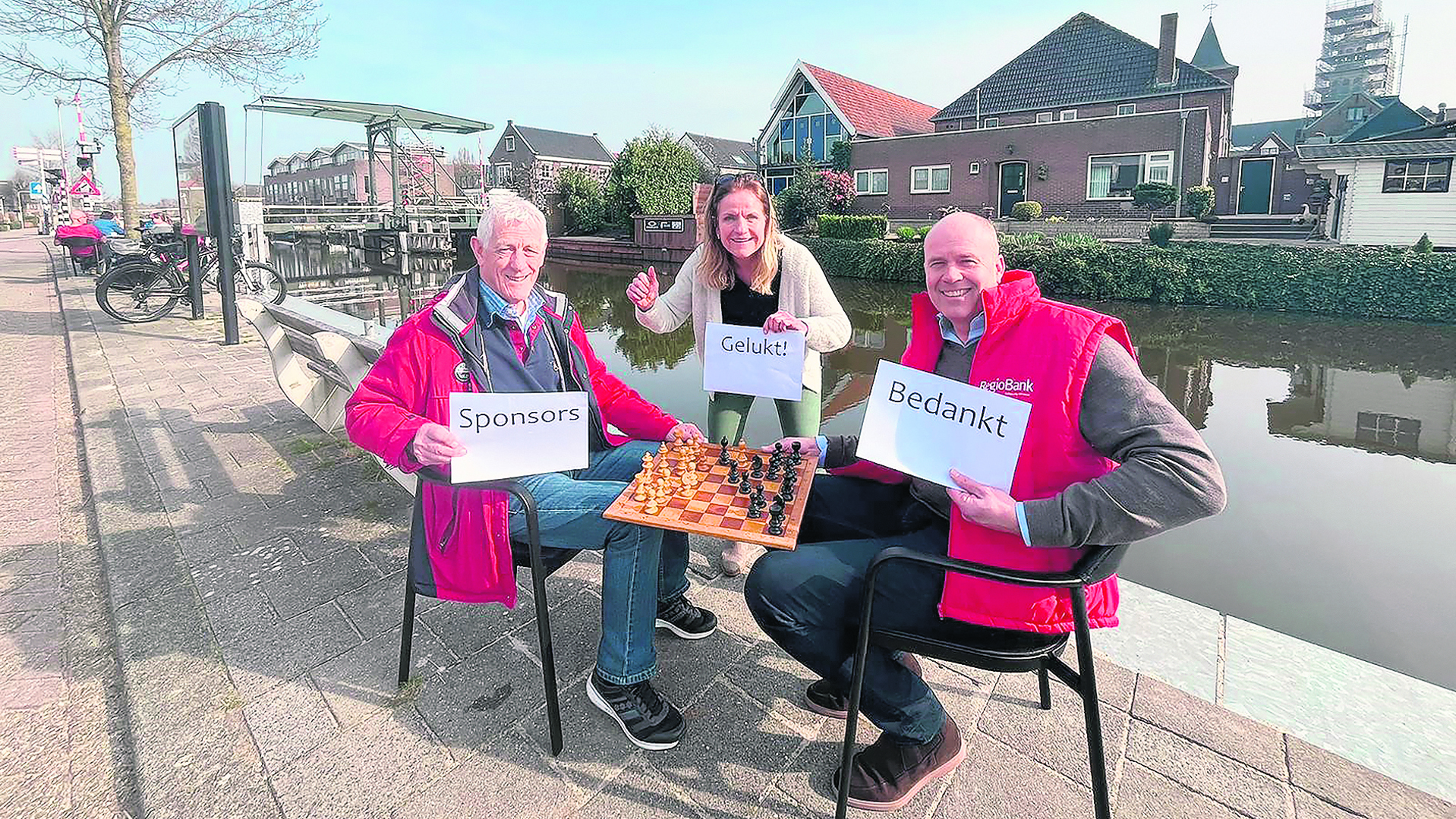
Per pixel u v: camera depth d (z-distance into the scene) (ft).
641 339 42.39
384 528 10.78
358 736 6.68
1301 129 175.42
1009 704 7.00
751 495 6.15
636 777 6.22
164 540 10.42
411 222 58.39
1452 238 56.24
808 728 6.79
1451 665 11.75
